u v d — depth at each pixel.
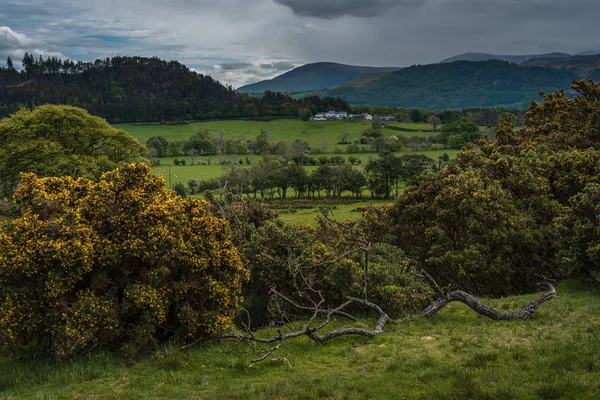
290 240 18.23
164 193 14.41
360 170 122.19
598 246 17.59
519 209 24.75
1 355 13.33
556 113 36.12
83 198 13.59
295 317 16.95
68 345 12.16
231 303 14.02
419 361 10.24
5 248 11.69
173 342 13.14
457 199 24.61
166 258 12.67
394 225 29.30
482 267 22.38
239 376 10.80
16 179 43.25
